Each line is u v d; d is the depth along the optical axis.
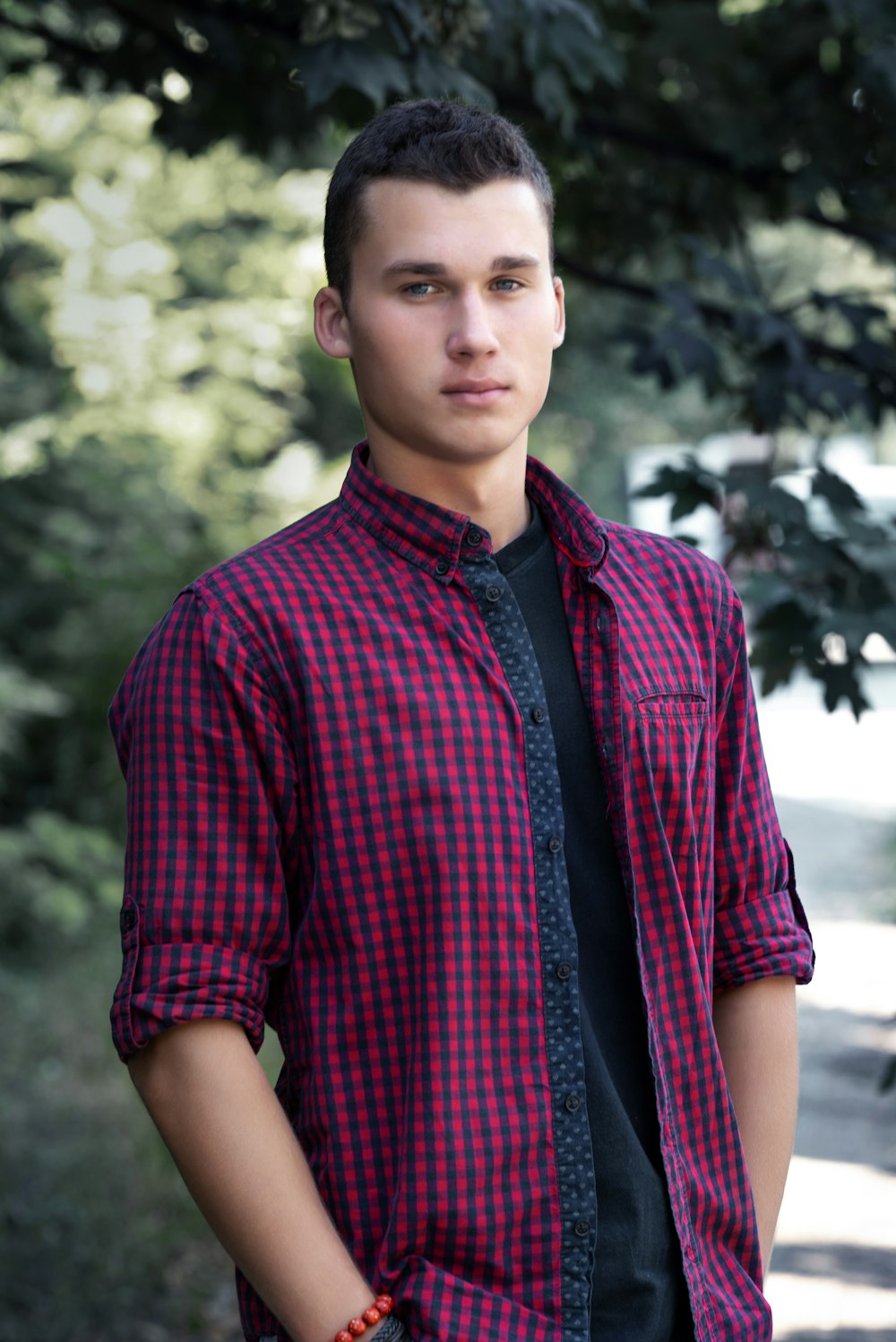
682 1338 2.69
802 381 6.04
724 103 6.72
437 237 2.59
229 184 20.58
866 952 13.42
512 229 2.62
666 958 2.68
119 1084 10.04
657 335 6.20
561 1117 2.53
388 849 2.54
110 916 14.83
